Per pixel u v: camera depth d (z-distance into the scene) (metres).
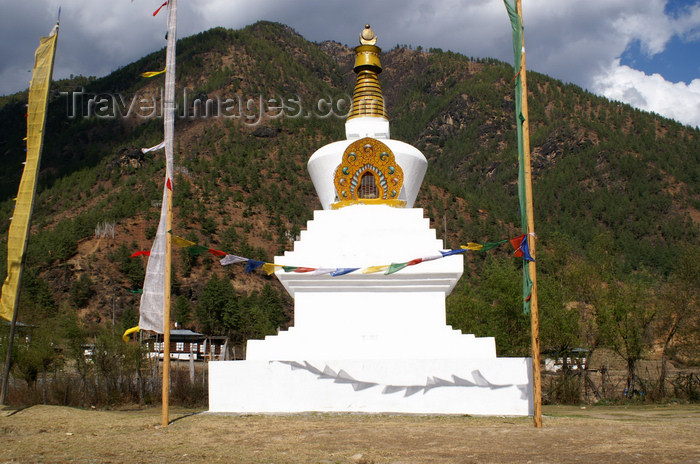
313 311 18.58
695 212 168.75
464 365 17.03
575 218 165.50
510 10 15.90
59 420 16.14
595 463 10.66
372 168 20.38
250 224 119.31
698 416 18.55
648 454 11.28
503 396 16.78
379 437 13.29
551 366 43.31
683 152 194.38
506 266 39.72
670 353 35.91
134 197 121.81
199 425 15.18
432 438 13.12
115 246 100.62
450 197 138.38
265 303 84.88
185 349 61.41
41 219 131.38
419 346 17.80
